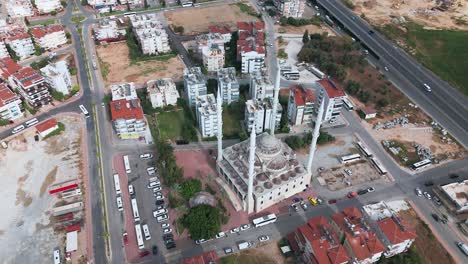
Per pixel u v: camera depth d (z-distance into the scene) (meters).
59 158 179.12
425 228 148.62
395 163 178.00
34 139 189.62
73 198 159.62
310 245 128.12
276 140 157.75
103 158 178.75
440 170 174.50
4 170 172.75
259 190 148.75
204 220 141.75
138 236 142.50
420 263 135.38
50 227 148.38
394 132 196.00
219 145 159.75
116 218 151.50
